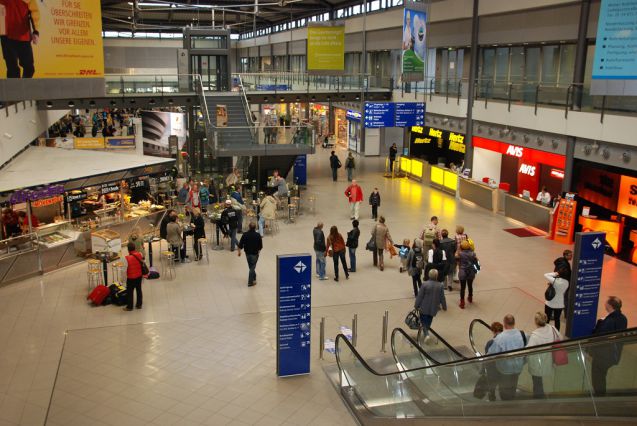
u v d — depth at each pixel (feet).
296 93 98.78
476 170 83.25
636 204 56.08
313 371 32.96
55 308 41.37
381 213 70.54
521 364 20.99
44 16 36.88
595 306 36.70
